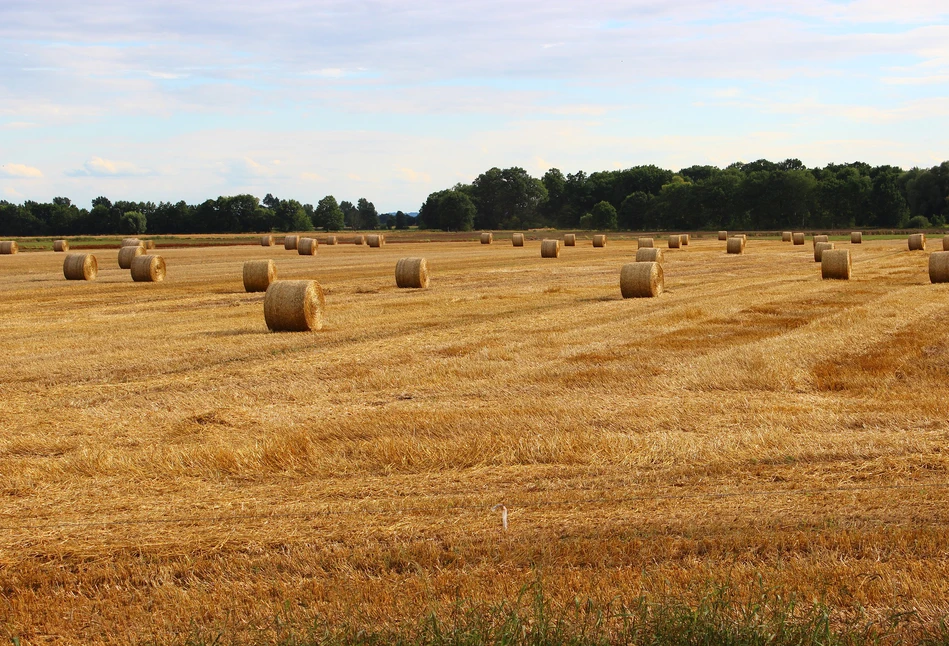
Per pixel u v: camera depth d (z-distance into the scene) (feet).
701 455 30.40
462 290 97.96
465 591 20.13
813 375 44.37
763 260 156.25
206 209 536.42
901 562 21.01
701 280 108.88
